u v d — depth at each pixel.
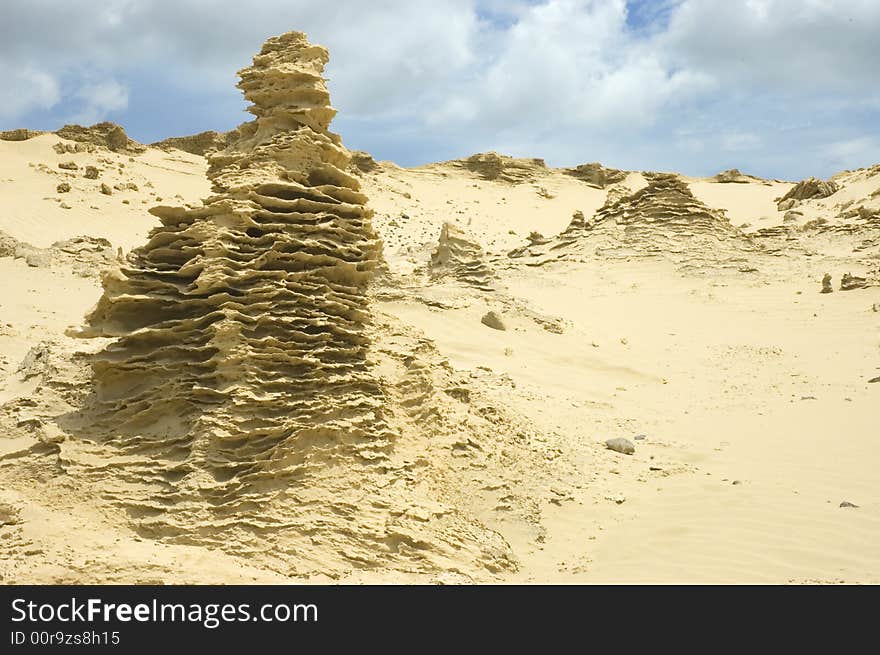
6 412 13.93
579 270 46.69
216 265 13.71
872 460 17.92
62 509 12.17
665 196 51.69
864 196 66.31
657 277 45.00
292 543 11.87
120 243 54.22
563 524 14.69
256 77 15.64
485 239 80.19
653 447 19.39
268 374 13.33
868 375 27.30
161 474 12.55
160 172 79.50
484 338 30.00
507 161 113.69
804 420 21.92
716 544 13.78
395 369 15.71
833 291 40.53
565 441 18.52
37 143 77.94
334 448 13.11
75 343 19.59
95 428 13.34
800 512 14.89
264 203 14.41
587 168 116.75
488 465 15.34
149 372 13.64
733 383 26.94
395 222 78.94
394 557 12.13
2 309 28.03
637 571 12.93
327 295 14.30
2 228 52.38
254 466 12.43
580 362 29.16
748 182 111.94
